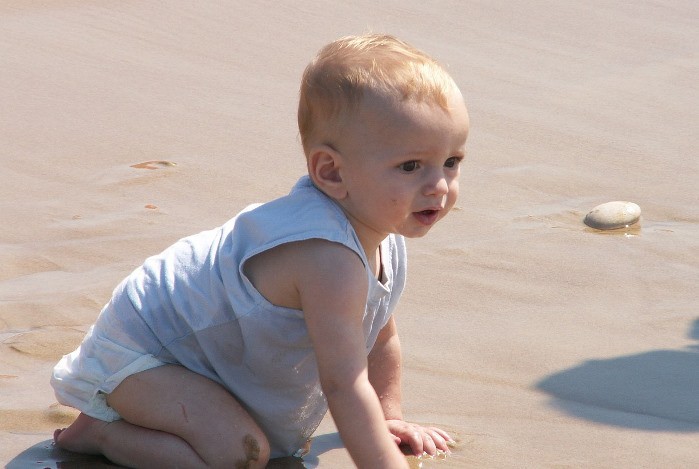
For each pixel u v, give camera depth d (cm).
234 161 1320
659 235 1136
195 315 654
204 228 1113
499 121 1516
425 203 606
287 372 650
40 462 658
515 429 718
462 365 823
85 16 1886
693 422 724
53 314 896
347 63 611
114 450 657
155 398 648
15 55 1672
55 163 1290
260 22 1911
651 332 889
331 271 605
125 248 1050
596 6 2152
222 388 656
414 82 599
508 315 924
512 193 1259
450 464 664
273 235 620
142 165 1295
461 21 2002
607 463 664
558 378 800
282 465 668
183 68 1673
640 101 1639
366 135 599
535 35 1955
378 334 720
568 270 1031
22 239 1068
